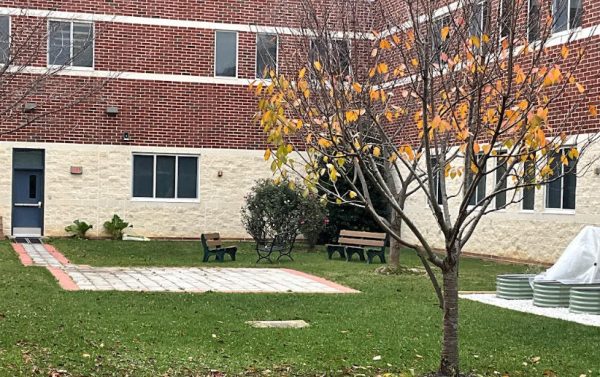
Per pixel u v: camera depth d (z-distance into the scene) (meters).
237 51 23.50
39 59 20.53
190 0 23.14
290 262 17.73
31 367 6.91
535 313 11.11
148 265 16.48
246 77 23.56
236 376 6.98
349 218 22.03
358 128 8.47
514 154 7.03
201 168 23.30
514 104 7.23
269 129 6.75
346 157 7.07
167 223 23.08
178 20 23.03
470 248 20.11
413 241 22.66
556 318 10.61
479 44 6.66
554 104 15.58
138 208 22.83
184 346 8.16
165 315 10.01
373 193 21.95
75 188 22.27
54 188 22.09
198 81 23.23
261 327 9.42
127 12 22.55
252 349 8.14
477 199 19.48
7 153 21.64
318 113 7.49
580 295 11.20
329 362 7.62
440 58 7.40
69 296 11.31
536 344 8.80
